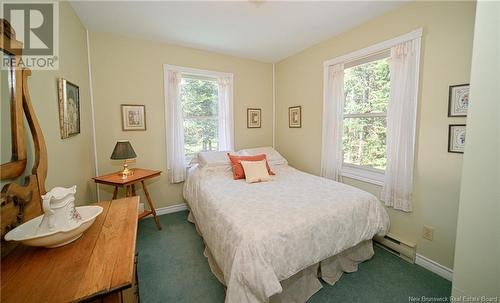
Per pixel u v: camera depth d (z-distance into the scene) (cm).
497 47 70
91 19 213
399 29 194
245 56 331
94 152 247
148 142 279
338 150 257
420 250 188
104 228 103
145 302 150
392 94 198
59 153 150
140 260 196
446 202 171
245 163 249
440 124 171
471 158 77
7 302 60
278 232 129
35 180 100
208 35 255
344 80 256
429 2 173
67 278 69
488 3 72
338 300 151
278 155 319
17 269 73
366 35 223
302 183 225
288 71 336
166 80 281
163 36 257
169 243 225
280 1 187
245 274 116
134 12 202
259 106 360
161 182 293
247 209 157
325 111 269
